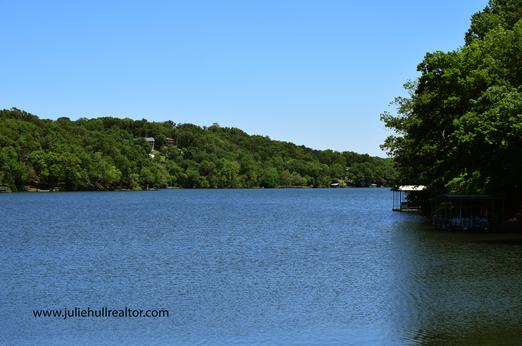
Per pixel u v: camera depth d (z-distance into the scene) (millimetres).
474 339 21641
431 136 68500
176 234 65375
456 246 50000
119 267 39656
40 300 28922
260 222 85125
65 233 66312
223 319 25062
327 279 34281
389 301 28031
